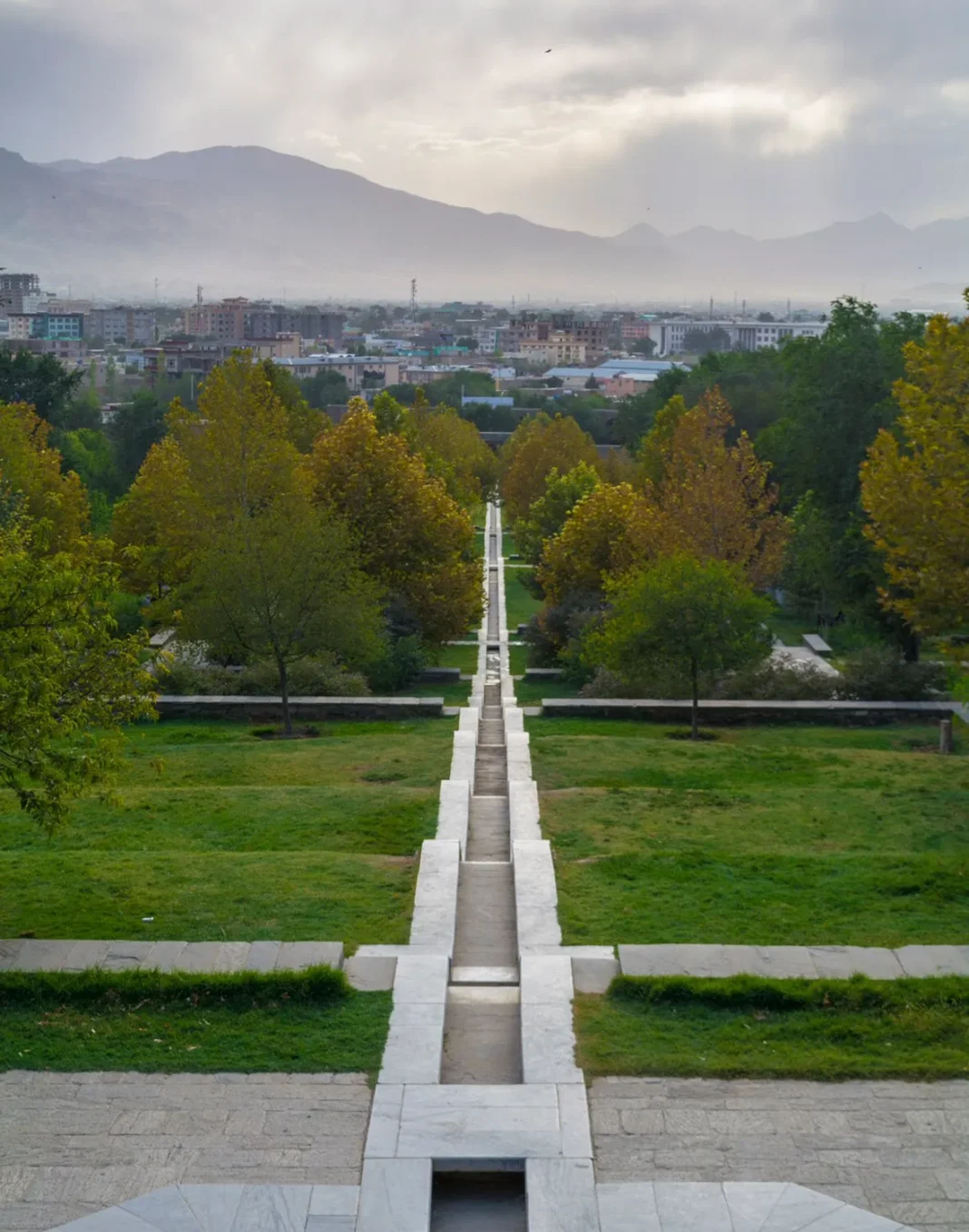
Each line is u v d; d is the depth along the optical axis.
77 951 14.20
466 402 174.50
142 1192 10.36
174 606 43.62
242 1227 9.85
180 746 28.70
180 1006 13.23
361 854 18.80
